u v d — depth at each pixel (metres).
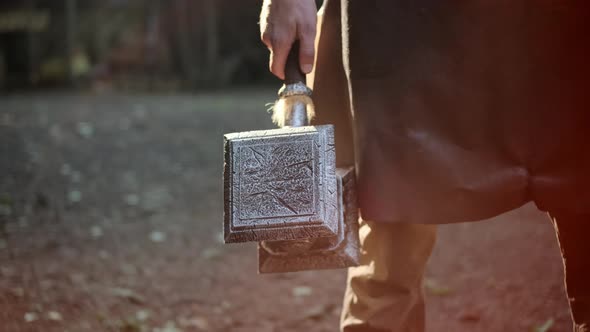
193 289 3.48
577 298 1.52
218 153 7.00
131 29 17.23
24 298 3.18
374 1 1.46
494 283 3.41
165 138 7.78
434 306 3.23
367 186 1.49
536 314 3.02
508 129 1.43
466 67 1.43
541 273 3.47
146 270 3.73
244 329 3.04
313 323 3.11
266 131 1.43
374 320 1.60
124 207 5.01
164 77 16.08
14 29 15.51
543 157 1.43
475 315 3.05
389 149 1.47
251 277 3.66
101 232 4.39
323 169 1.39
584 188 1.42
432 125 1.46
